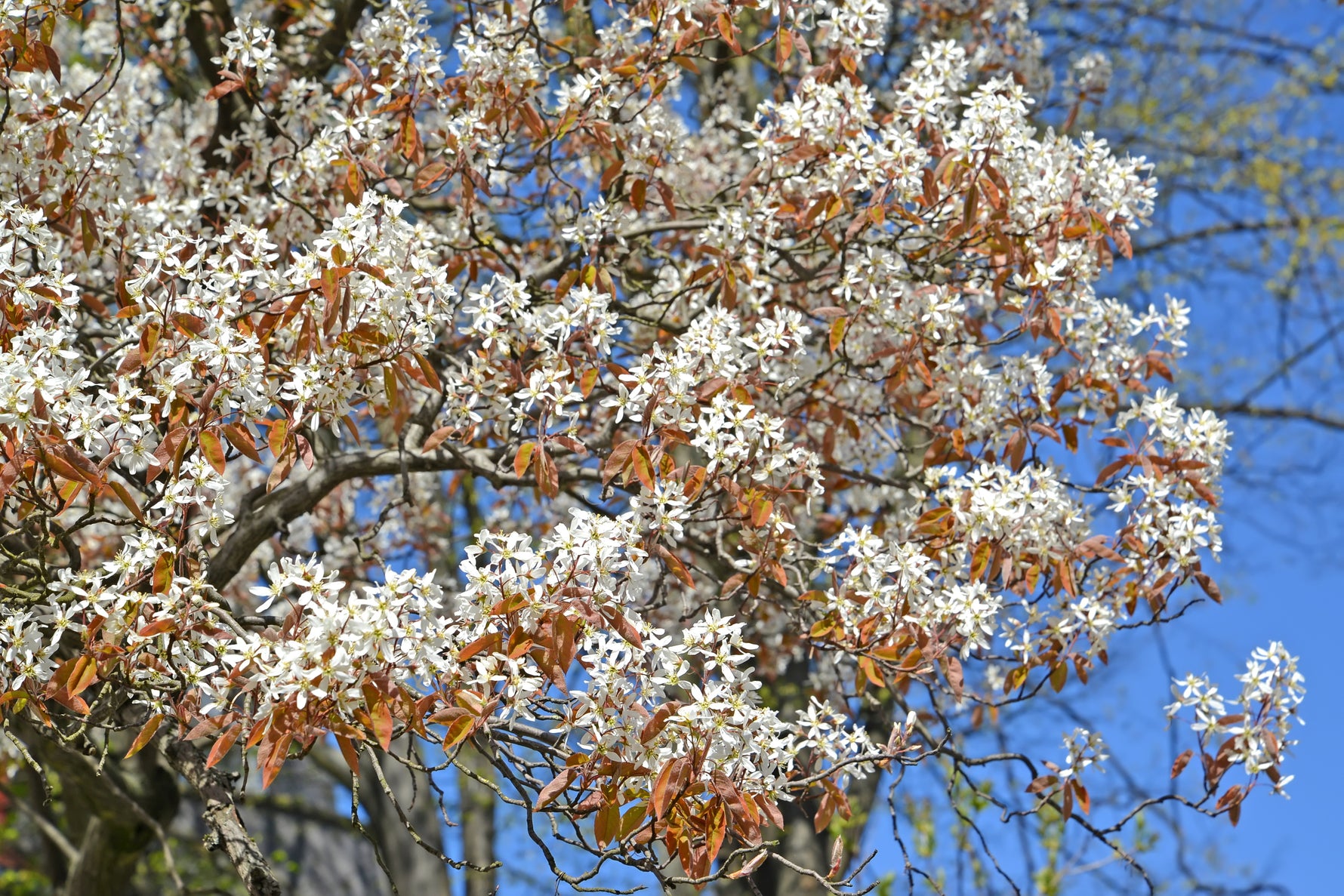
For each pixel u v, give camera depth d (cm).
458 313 441
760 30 614
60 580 305
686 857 279
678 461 583
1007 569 355
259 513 420
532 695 281
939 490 396
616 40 420
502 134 410
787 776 297
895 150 379
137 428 285
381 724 245
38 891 1012
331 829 1252
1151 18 973
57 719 340
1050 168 389
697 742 270
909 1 603
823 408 457
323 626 243
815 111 393
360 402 357
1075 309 407
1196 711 355
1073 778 371
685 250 529
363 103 392
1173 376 408
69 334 302
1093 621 369
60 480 310
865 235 424
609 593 270
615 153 416
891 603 345
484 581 265
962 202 393
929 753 344
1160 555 376
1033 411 405
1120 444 390
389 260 306
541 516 571
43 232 319
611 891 293
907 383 447
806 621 402
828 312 395
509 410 351
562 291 398
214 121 543
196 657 291
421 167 422
